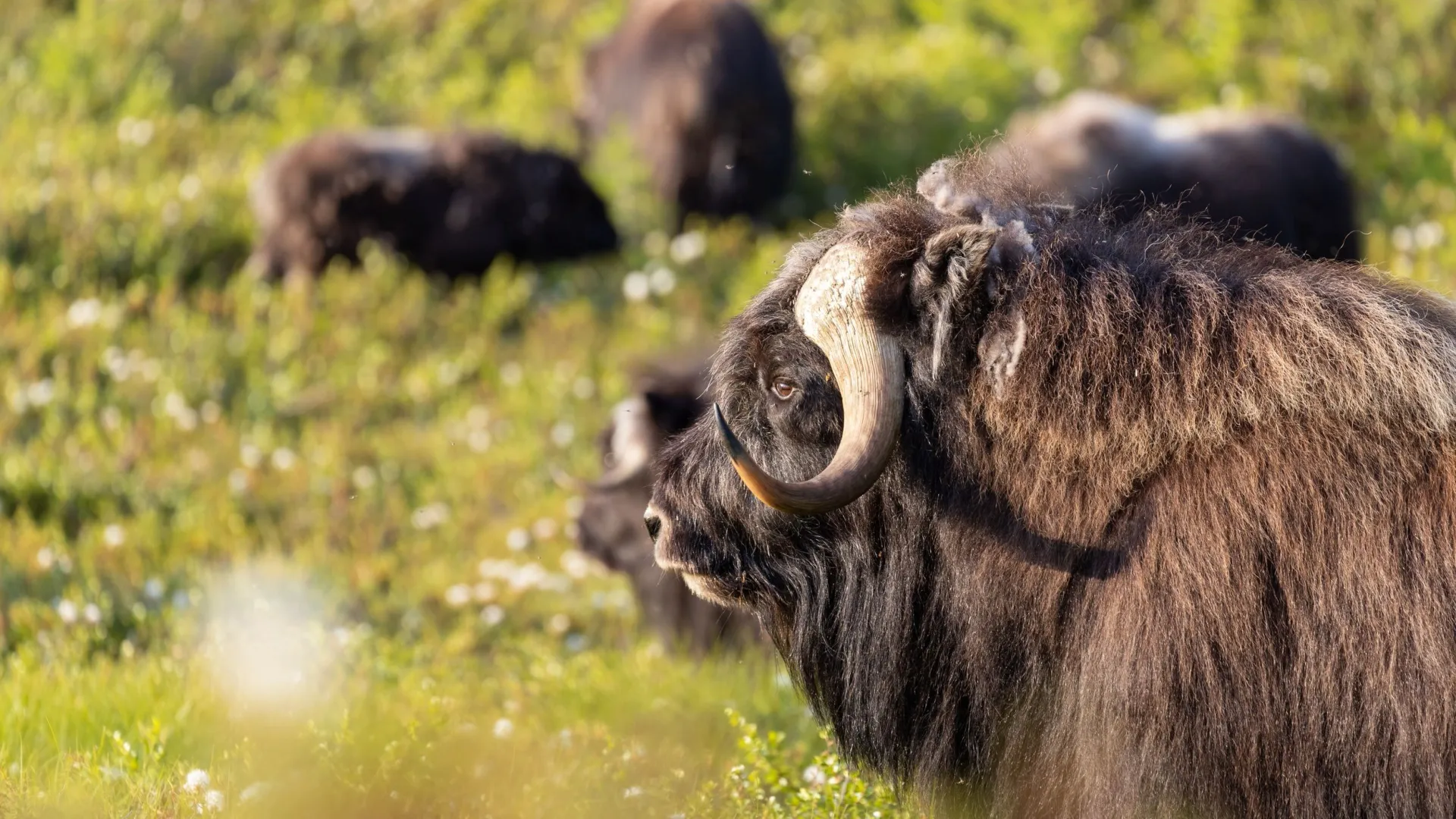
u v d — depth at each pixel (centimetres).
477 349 3859
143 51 5494
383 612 2609
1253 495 1097
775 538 1269
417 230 4294
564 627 2533
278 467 3281
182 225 4297
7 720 1636
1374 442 1100
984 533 1188
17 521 2956
